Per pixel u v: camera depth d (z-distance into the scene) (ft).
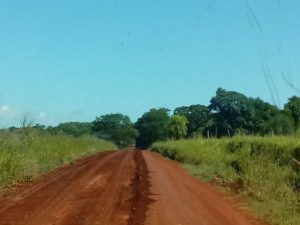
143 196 53.31
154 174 80.64
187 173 89.51
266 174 63.67
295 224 42.29
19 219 38.55
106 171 81.00
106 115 529.86
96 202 47.88
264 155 72.90
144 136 515.91
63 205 45.52
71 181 64.80
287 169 63.31
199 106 330.54
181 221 40.75
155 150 229.25
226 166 86.53
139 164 103.04
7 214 40.40
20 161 67.82
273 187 57.21
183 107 344.69
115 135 518.78
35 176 68.74
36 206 44.47
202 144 127.03
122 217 40.93
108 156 133.08
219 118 124.16
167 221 40.34
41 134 98.27
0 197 49.60
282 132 77.36
